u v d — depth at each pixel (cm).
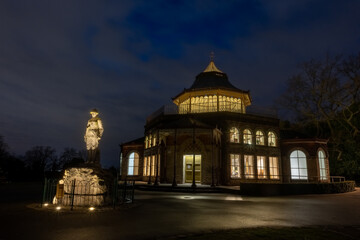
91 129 1196
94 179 1077
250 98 3139
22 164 4606
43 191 1048
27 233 621
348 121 2986
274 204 1281
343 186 2130
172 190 1964
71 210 941
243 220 839
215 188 2009
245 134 2702
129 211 973
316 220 866
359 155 2856
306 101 3341
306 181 2652
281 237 616
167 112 2858
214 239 590
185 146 2444
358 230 724
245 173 2616
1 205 1066
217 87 2836
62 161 6600
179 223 774
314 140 2691
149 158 2834
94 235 617
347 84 2969
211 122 2642
